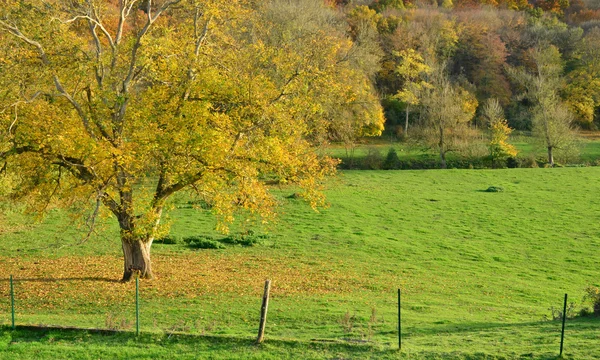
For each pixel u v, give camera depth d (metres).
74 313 27.52
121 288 32.41
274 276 36.91
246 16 34.75
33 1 29.12
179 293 31.70
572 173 79.25
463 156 90.69
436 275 38.91
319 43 47.72
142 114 29.61
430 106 91.19
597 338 20.72
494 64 123.75
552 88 102.31
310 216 55.06
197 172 30.27
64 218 52.44
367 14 127.00
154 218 29.84
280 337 21.30
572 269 41.75
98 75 30.84
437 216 57.16
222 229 31.81
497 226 54.03
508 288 36.19
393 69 119.12
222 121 29.53
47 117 28.39
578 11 164.75
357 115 86.56
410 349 20.14
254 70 32.16
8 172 31.98
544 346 19.97
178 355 19.94
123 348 20.45
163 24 33.38
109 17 38.25
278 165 31.66
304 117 38.81
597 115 118.62
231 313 27.86
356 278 37.12
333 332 24.05
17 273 35.84
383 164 87.19
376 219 55.31
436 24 128.50
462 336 22.84
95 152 27.39
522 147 98.44
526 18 149.12
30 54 28.61
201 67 30.73
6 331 21.94
